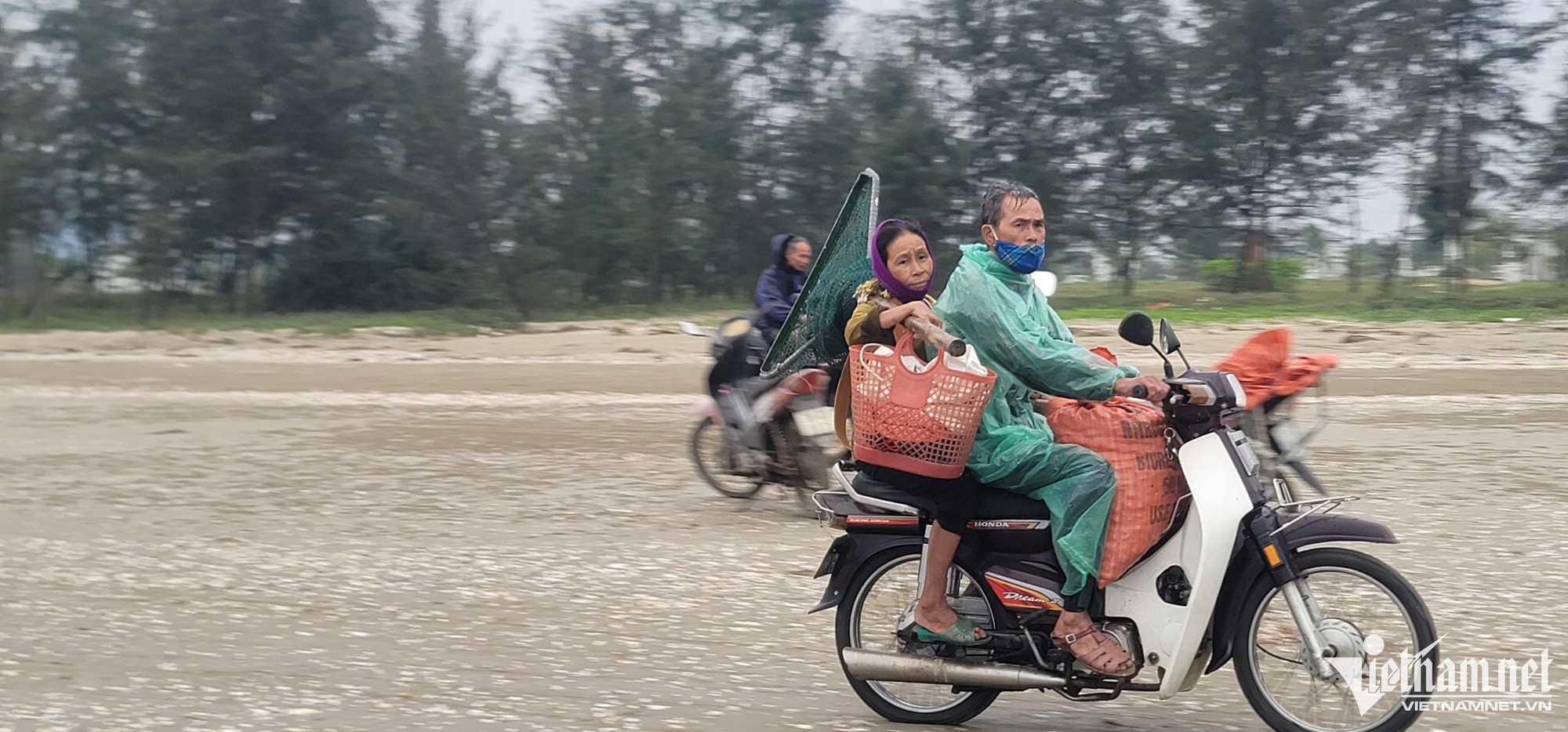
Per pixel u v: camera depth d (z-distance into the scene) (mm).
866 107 58125
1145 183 56906
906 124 53281
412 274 52562
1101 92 58938
